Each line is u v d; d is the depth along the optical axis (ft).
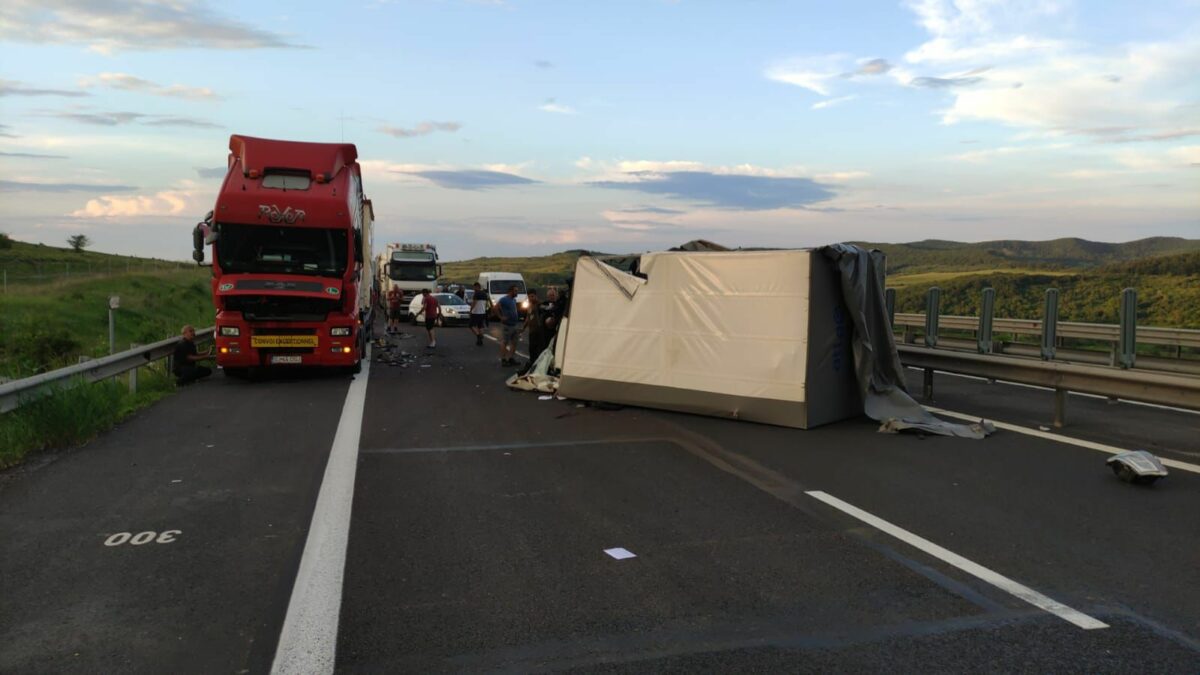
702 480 23.30
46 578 15.19
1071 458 26.30
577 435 30.50
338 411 36.40
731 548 17.15
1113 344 55.11
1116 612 13.73
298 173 48.83
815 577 15.38
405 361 61.93
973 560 16.37
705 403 34.47
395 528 18.53
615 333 37.99
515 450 27.63
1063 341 61.93
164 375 46.19
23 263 226.79
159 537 17.70
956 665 11.77
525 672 11.51
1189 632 12.92
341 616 13.48
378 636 12.72
